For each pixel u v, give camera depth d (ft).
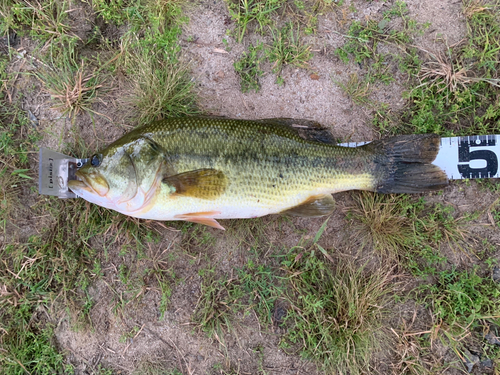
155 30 1.75
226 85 1.79
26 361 1.72
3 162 1.75
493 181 1.71
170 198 1.50
